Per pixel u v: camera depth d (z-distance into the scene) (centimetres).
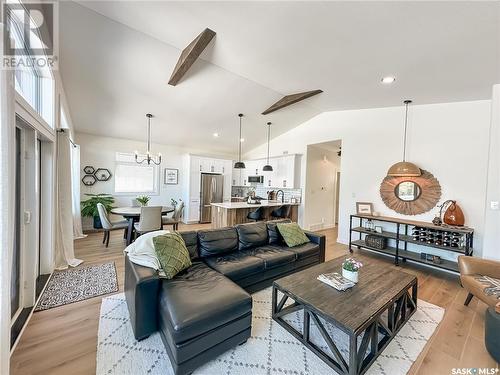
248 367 168
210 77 377
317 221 684
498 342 175
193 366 158
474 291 227
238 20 228
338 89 382
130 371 160
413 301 240
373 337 174
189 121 542
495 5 171
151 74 359
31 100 235
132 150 646
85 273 315
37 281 286
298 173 649
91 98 416
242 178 848
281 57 295
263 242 349
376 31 219
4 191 124
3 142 123
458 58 245
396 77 308
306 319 188
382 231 436
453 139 368
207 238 294
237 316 180
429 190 391
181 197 737
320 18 210
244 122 579
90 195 580
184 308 165
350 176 504
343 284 208
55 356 171
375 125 461
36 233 237
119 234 539
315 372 166
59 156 336
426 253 383
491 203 287
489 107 338
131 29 271
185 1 210
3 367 127
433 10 184
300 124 630
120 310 231
